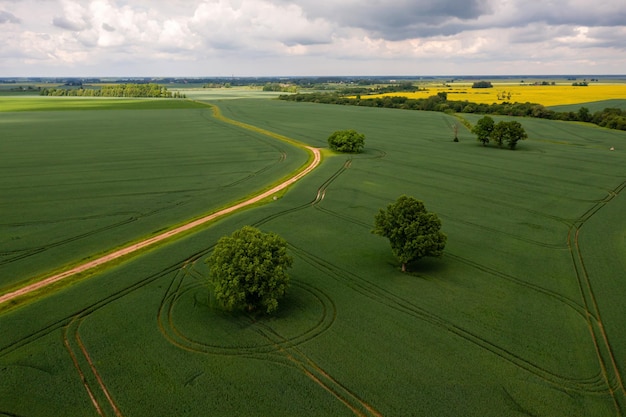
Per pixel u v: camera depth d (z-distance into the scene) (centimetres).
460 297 3331
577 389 2378
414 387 2375
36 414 2181
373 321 3005
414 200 3706
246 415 2181
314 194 6047
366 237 4531
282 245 3184
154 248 4244
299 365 2553
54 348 2673
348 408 2234
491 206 5603
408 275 3691
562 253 4144
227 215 5253
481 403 2264
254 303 3092
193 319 3008
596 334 2877
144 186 6575
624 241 4406
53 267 3841
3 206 5500
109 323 2938
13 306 3164
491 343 2766
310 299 3306
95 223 4959
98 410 2212
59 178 6969
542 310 3156
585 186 6569
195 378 2434
